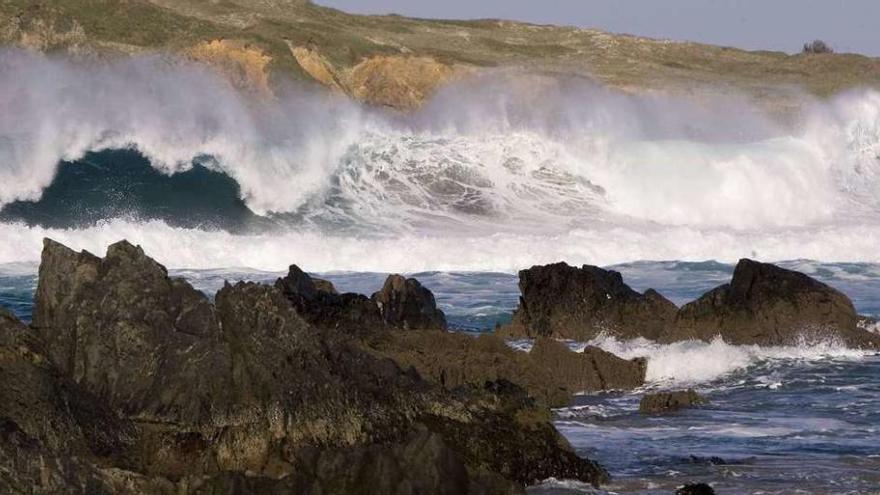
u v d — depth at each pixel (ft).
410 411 83.15
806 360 127.54
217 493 70.59
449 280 192.24
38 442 70.33
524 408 87.20
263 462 75.97
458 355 112.57
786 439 97.81
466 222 248.52
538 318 139.95
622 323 137.39
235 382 78.79
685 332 132.87
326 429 78.64
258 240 209.36
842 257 222.89
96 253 203.21
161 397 78.28
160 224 211.41
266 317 82.02
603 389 117.91
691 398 110.42
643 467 89.15
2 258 198.49
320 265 204.33
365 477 71.41
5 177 231.91
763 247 222.28
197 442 76.59
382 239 220.23
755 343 131.03
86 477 69.87
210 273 195.42
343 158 256.73
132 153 243.19
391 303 131.13
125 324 81.41
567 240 216.95
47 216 232.73
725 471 88.28
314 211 248.32
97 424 75.31
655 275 199.11
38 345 77.30
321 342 84.17
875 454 93.35
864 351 130.52
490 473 75.66
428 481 71.51
